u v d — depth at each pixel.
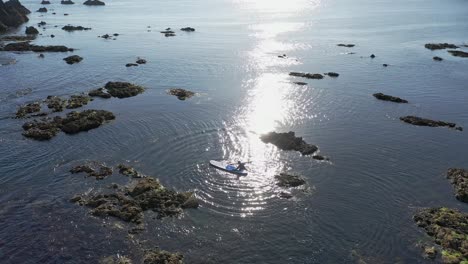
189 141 49.47
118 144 48.56
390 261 31.38
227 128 53.16
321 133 52.59
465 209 37.56
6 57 89.00
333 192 39.91
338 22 144.88
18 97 63.50
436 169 44.53
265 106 61.09
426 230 34.56
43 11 179.38
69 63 84.00
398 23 141.38
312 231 34.50
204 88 68.88
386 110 60.56
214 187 40.34
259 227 34.84
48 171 42.75
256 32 123.94
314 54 95.00
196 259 31.16
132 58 89.38
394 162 45.72
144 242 32.75
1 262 30.77
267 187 40.56
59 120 53.88
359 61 88.12
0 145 48.06
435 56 91.56
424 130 54.03
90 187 39.88
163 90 67.88
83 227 34.38
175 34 119.56
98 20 151.50
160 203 37.22
